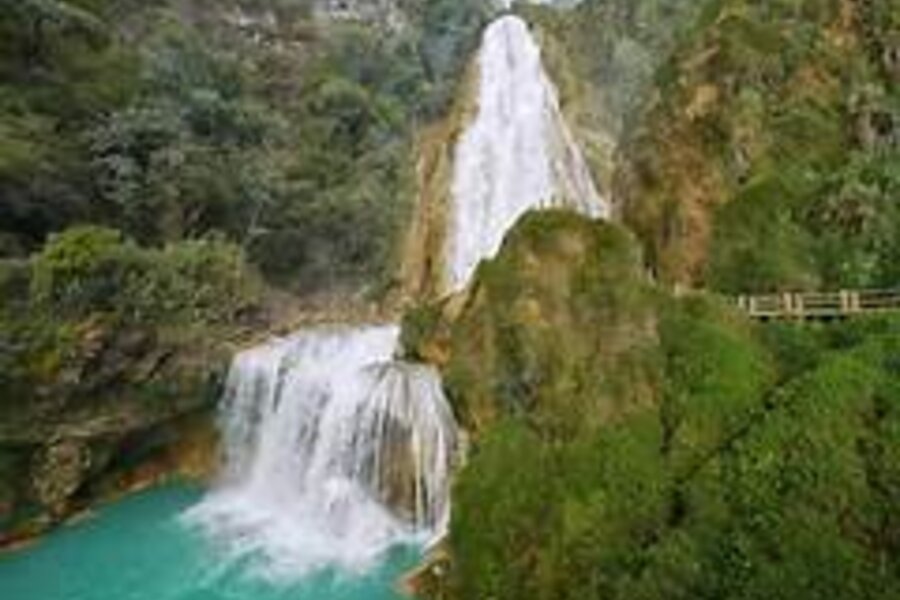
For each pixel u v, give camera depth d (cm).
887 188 2562
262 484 3080
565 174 4288
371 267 4556
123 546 2703
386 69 6238
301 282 4497
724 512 1853
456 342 2497
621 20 5009
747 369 2123
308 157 4944
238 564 2570
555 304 2289
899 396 1911
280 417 3086
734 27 3011
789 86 2894
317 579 2459
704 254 2795
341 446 2875
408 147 5094
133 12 5269
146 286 3056
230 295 3519
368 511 2764
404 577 2397
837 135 2798
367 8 7119
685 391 2109
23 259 3138
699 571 1792
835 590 1691
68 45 4322
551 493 2047
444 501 2623
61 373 2823
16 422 2764
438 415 2669
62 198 3628
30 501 2805
